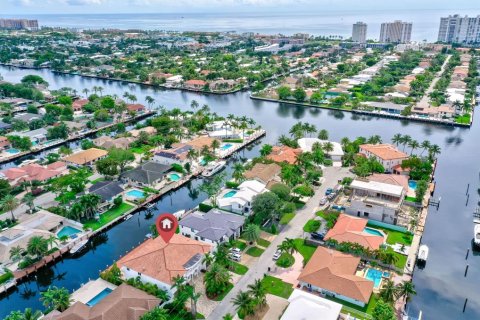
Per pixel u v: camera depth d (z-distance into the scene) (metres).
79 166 188.62
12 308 105.75
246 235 120.62
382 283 107.38
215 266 103.44
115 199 152.50
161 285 103.25
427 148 197.75
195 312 94.94
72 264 123.50
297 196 155.62
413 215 142.00
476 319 99.31
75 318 87.94
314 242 124.19
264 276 110.00
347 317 93.06
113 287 107.31
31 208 146.88
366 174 166.25
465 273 116.69
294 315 89.06
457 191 168.62
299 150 196.88
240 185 159.50
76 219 141.12
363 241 118.44
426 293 108.06
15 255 116.69
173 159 191.12
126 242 133.00
